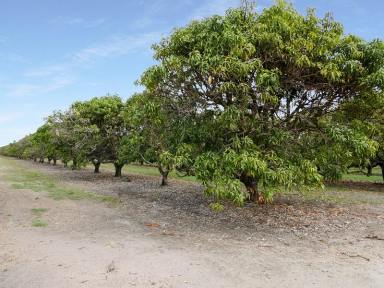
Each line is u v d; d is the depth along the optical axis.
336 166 10.97
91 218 10.67
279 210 11.63
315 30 9.14
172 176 24.98
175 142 9.95
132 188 18.31
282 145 9.52
